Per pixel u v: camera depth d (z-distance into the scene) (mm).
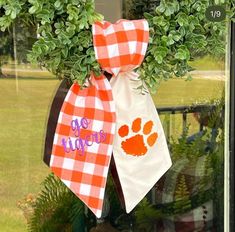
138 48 1477
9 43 1635
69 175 1540
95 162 1534
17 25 1549
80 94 1531
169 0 1497
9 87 1716
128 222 1882
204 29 1562
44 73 1665
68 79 1579
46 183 1828
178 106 1830
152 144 1640
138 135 1602
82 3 1427
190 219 1986
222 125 1879
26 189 1856
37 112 1728
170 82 1781
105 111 1527
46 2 1412
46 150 1709
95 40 1450
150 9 1605
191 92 1823
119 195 1718
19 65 1699
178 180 1938
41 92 1699
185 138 1888
